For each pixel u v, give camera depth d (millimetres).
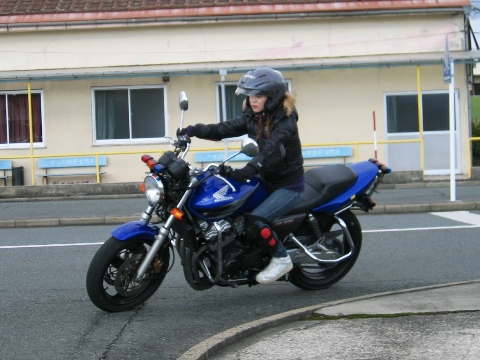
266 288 7441
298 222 6598
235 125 6414
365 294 7168
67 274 8336
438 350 4961
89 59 20344
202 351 5031
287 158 6242
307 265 7004
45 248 10266
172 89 20359
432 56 19672
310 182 6840
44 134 20484
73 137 20500
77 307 6766
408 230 10984
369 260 8812
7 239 11367
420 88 19859
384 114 20312
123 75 19156
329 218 6949
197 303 6863
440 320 5660
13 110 20547
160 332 5926
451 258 8859
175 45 20281
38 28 20156
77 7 20656
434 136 20453
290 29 20250
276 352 5086
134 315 6434
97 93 20500
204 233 6043
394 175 19297
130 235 6039
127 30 20312
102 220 13516
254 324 5703
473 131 21953
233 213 6148
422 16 20281
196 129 6293
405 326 5547
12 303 6973
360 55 20297
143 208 15344
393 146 20406
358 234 7180
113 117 20500
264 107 6109
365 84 20297
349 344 5180
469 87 20250
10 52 20375
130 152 19734
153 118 20469
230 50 20250
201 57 20281
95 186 18938
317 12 20000
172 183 5855
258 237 6156
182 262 6141
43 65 20391
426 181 19344
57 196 18938
